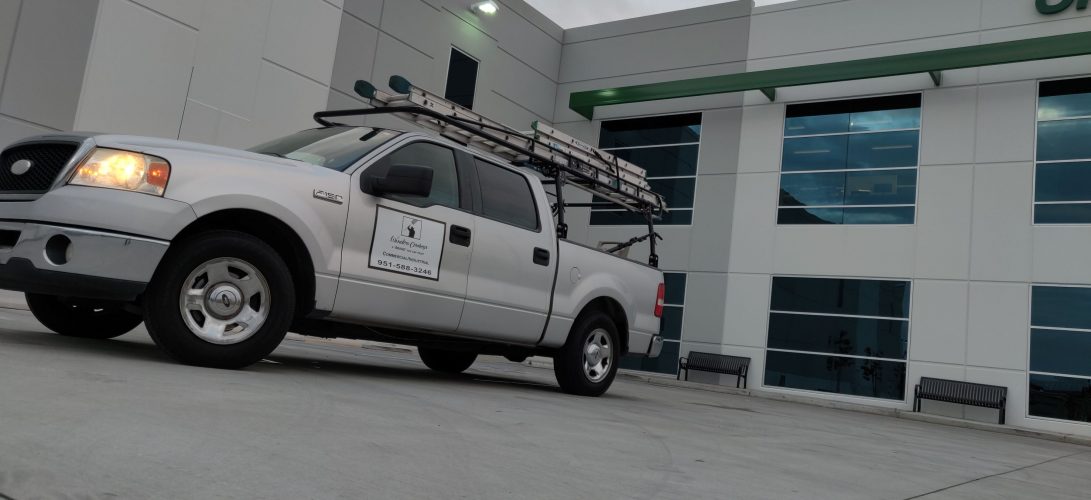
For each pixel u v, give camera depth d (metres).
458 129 7.34
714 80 20.75
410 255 5.77
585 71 24.14
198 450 2.68
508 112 22.41
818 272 19.17
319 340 13.60
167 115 13.59
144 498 2.08
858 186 19.11
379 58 17.91
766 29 21.30
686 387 18.56
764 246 20.02
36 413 2.84
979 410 16.70
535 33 23.45
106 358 4.55
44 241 4.23
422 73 19.14
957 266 17.52
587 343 7.55
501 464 3.24
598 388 7.68
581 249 7.45
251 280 4.89
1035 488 4.90
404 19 18.59
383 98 7.00
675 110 22.11
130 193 4.43
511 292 6.59
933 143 18.33
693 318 20.58
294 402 4.02
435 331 6.09
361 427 3.62
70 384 3.49
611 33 23.91
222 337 4.79
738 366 19.47
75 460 2.34
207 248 4.67
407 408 4.53
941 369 17.23
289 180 5.09
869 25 19.81
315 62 16.25
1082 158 16.70
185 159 4.68
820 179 19.66
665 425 5.83
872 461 5.30
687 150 21.78
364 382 5.67
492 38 21.59
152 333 4.59
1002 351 16.70
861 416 13.73
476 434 3.94
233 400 3.76
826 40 20.36
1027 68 17.53
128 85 13.06
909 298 17.92
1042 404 16.14
